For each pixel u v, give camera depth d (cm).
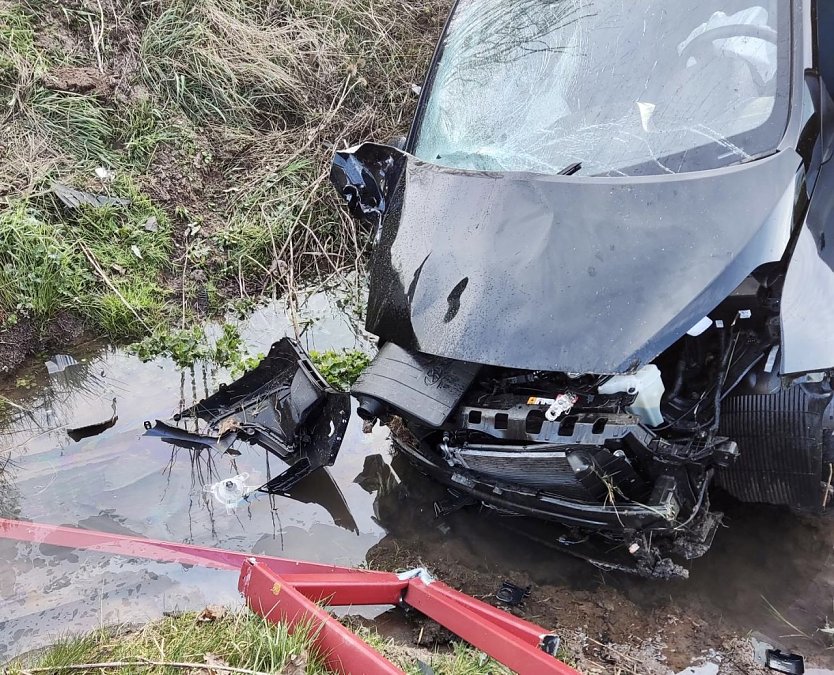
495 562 313
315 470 339
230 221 482
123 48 525
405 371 270
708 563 305
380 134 539
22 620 279
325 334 440
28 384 396
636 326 246
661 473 259
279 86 539
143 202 468
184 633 260
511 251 271
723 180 267
